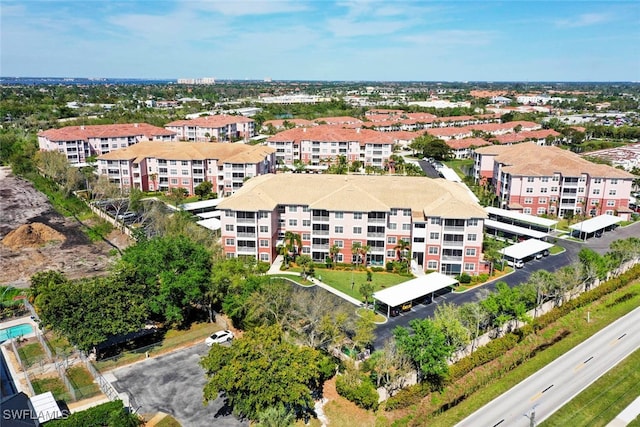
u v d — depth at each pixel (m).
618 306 72.12
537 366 57.25
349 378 49.44
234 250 84.06
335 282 76.62
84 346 50.41
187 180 130.25
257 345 46.50
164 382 50.94
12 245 92.69
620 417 48.12
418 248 80.75
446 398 50.59
